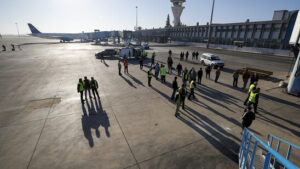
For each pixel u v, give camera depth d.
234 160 5.05
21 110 8.47
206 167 4.79
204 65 21.12
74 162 4.96
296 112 8.44
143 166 4.82
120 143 5.82
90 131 6.56
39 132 6.51
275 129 6.84
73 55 31.16
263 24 38.09
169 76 15.86
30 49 44.34
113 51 28.23
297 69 10.51
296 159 5.09
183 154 5.30
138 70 18.22
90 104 9.23
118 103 9.36
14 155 5.26
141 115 7.92
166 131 6.58
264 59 27.94
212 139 6.10
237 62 24.50
